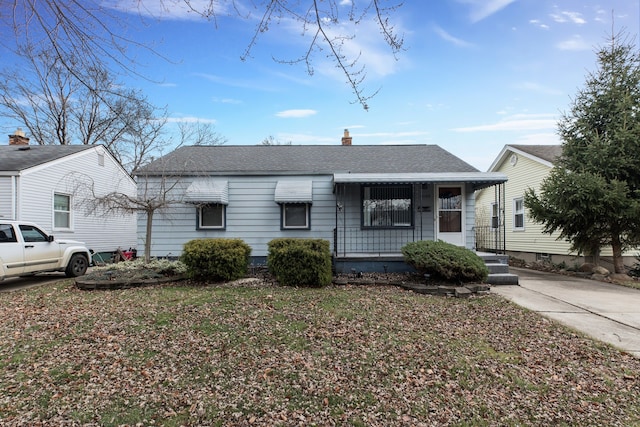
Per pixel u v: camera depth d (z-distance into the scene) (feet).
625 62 36.24
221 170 38.63
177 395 11.51
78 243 36.70
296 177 38.86
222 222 38.93
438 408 10.86
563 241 45.50
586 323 19.20
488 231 63.36
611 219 33.86
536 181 50.57
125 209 34.06
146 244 33.81
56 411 10.59
